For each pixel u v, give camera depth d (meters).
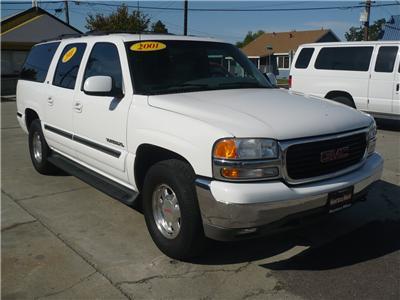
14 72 26.05
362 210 5.02
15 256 3.92
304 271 3.66
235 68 4.98
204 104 3.79
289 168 3.33
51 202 5.32
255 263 3.79
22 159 7.58
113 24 36.00
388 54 10.37
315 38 51.72
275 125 3.37
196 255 3.73
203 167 3.32
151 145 3.87
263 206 3.17
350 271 3.65
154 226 3.97
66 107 5.26
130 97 4.19
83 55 5.18
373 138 4.11
